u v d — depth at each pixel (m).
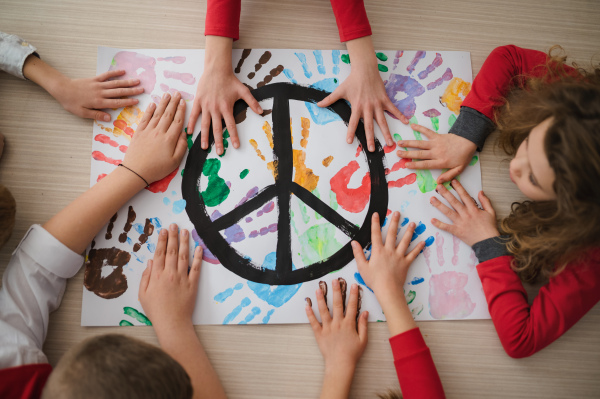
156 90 0.75
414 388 0.63
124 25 0.76
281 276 0.70
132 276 0.69
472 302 0.70
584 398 0.69
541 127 0.61
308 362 0.68
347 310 0.69
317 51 0.76
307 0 0.78
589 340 0.70
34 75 0.72
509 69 0.74
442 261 0.71
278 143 0.74
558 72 0.70
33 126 0.73
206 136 0.72
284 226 0.72
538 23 0.79
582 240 0.61
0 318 0.62
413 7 0.78
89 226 0.67
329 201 0.73
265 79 0.75
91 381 0.47
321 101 0.74
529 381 0.69
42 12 0.76
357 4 0.73
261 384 0.67
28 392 0.58
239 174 0.73
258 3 0.77
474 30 0.78
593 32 0.79
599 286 0.65
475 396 0.68
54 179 0.72
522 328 0.66
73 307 0.68
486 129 0.73
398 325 0.66
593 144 0.55
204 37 0.77
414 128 0.75
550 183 0.60
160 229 0.71
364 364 0.68
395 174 0.74
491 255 0.69
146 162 0.69
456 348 0.69
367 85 0.74
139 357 0.49
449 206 0.74
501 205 0.74
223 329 0.68
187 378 0.53
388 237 0.71
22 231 0.70
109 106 0.73
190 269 0.70
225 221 0.71
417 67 0.77
